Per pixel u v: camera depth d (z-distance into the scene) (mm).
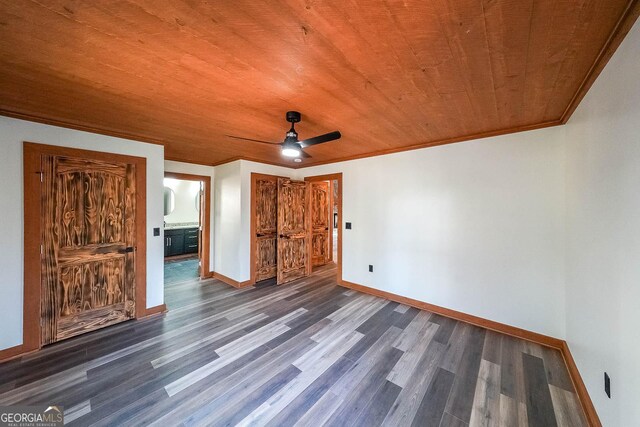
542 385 1917
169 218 7035
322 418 1613
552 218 2441
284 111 2201
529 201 2564
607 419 1383
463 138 2959
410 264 3471
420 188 3363
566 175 2322
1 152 2207
